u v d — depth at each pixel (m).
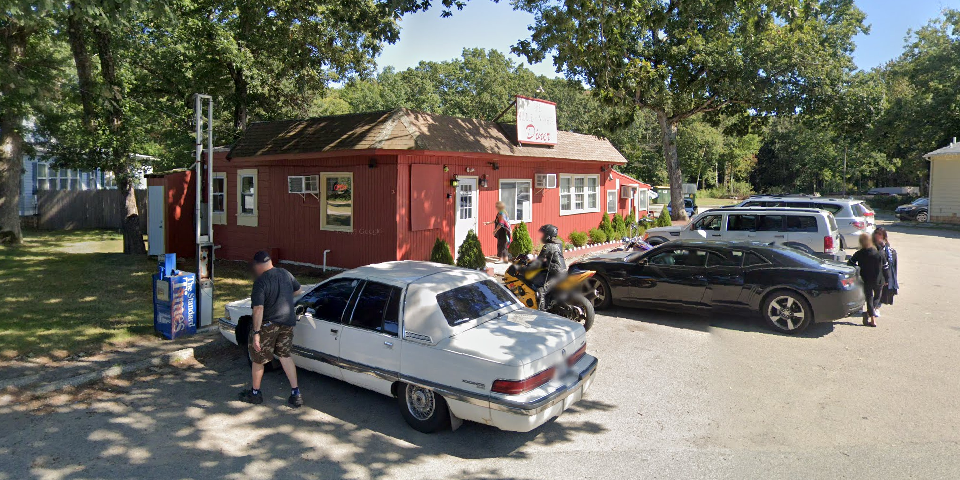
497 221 13.84
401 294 5.85
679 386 6.75
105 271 13.63
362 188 13.27
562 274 8.91
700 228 14.69
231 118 27.17
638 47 24.00
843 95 23.92
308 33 19.58
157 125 21.95
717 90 25.19
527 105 16.03
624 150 53.50
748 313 9.22
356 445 5.25
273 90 23.89
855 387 6.64
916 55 41.84
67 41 17.34
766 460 4.94
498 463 4.94
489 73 58.06
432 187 13.56
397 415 5.94
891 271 9.67
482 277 6.56
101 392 6.38
